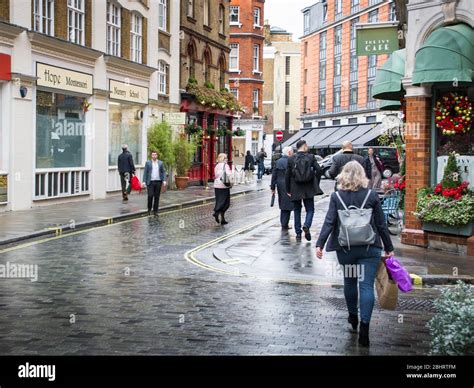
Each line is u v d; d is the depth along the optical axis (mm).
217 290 9195
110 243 13688
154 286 9375
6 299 8383
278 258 11766
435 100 13211
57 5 21250
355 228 6566
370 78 59938
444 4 12781
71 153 22641
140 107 28312
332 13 67438
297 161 13891
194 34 35531
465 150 13031
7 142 18688
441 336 5445
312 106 73250
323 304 8453
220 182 17234
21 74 18922
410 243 13281
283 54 85062
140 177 28234
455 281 9977
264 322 7465
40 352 6203
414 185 13352
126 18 26641
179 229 16266
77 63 22609
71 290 8984
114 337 6734
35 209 19703
